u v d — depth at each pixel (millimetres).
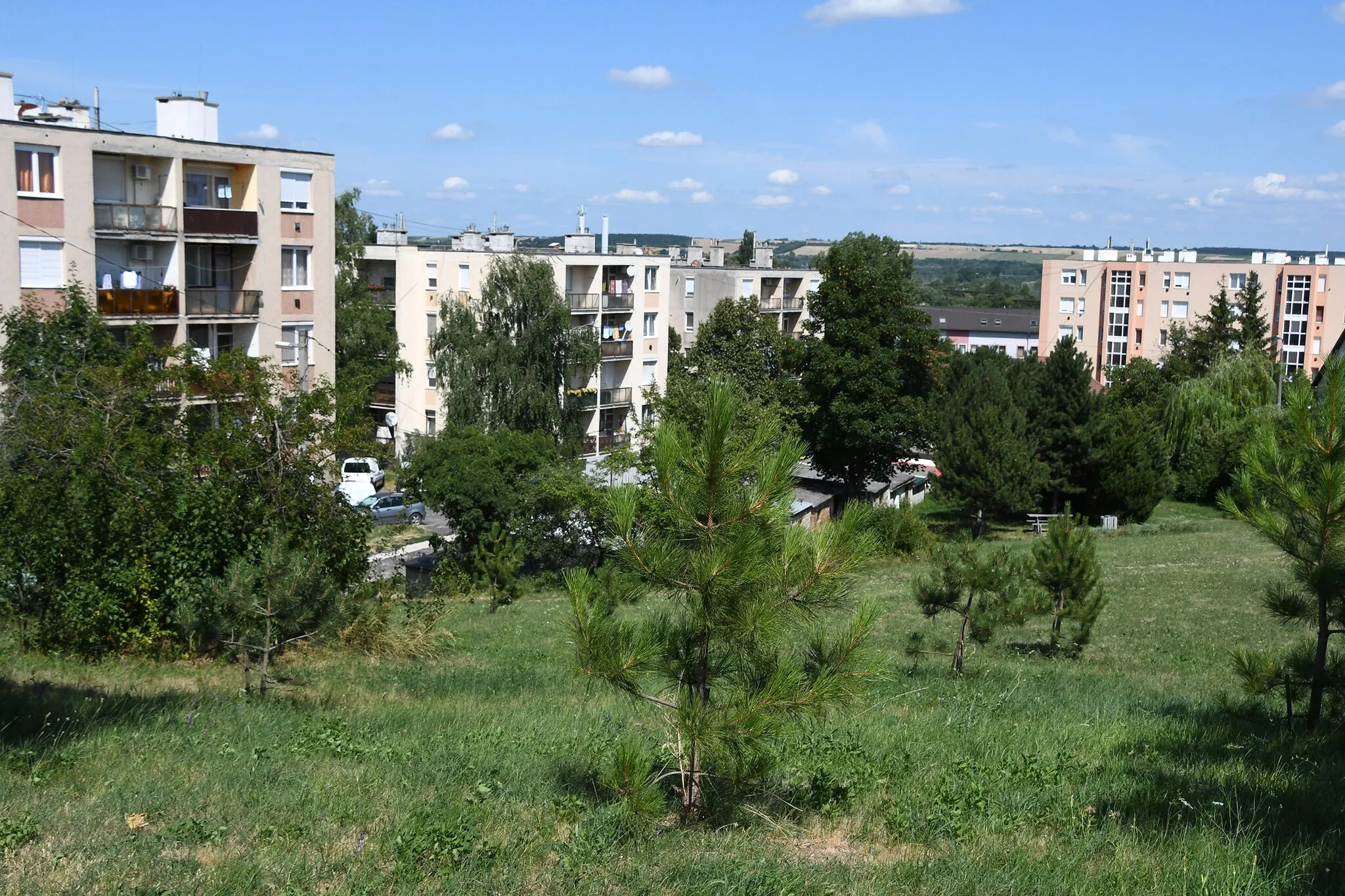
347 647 19859
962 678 17391
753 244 118625
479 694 15672
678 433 8031
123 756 10469
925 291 198875
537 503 35844
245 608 14227
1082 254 108312
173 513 18234
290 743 11359
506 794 8969
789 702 7656
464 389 47844
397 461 56000
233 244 37062
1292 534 11102
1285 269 94000
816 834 8164
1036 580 20531
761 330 65125
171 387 24109
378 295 61875
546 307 48781
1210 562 35219
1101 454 50469
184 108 37219
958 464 48750
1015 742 11539
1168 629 24047
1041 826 8281
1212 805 8406
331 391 21031
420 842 7504
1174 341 84812
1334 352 11469
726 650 8094
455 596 29703
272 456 19875
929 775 9836
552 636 22844
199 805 8641
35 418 18375
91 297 32438
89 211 32750
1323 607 11367
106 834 7789
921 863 7305
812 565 7758
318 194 39062
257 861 7215
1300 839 7551
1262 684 11914
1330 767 9844
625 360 62531
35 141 31453
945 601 18203
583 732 11922
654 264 63594
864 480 55656
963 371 73625
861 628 7848
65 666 16703
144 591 17922
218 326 36969
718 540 7688
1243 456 11570
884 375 52562
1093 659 20406
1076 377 51719
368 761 10438
